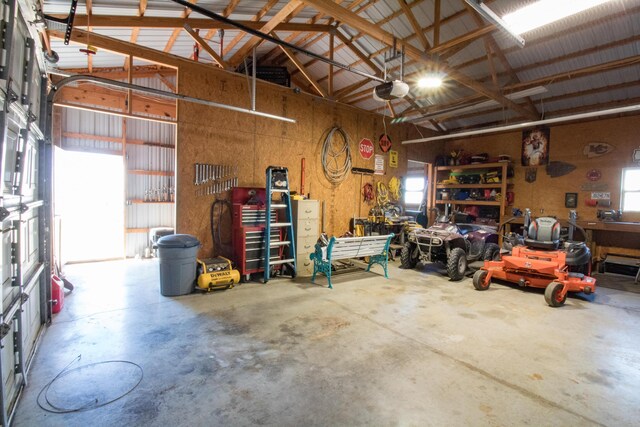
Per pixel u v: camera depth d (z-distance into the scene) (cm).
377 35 397
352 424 188
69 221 612
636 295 451
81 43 391
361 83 658
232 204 513
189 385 223
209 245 496
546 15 327
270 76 586
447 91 691
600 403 210
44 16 234
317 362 255
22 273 225
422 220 759
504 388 225
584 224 582
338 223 659
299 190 595
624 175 604
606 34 475
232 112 512
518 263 443
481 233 613
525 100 657
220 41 509
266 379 231
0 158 156
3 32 164
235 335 300
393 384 227
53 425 183
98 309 362
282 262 491
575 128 657
